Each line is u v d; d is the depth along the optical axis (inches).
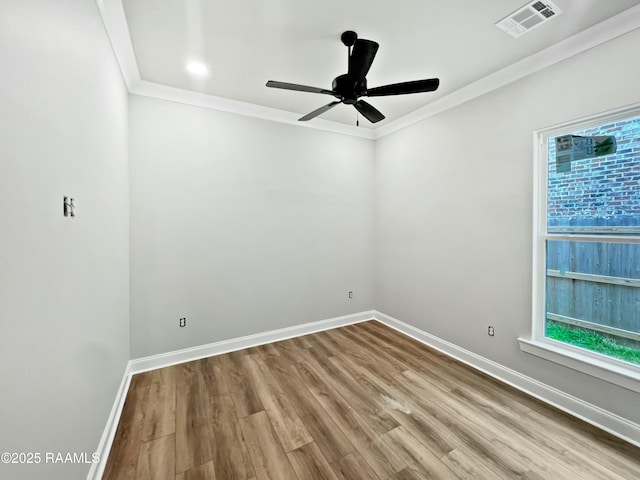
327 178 143.8
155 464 62.2
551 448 66.7
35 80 35.7
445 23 72.1
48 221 38.9
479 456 64.5
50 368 39.0
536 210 88.4
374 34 76.3
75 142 48.3
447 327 117.6
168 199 106.7
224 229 117.7
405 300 139.6
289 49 82.7
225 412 79.7
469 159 107.3
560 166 84.1
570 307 83.0
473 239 106.5
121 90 86.0
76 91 48.7
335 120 137.9
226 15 68.9
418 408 81.5
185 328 110.7
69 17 45.9
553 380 83.6
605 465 61.9
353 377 98.3
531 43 79.6
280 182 130.6
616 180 73.5
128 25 71.6
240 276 121.8
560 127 82.4
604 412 73.0
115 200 77.4
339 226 148.2
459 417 77.7
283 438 70.0
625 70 68.6
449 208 115.7
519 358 92.4
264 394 88.2
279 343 127.7
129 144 99.1
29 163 34.3
